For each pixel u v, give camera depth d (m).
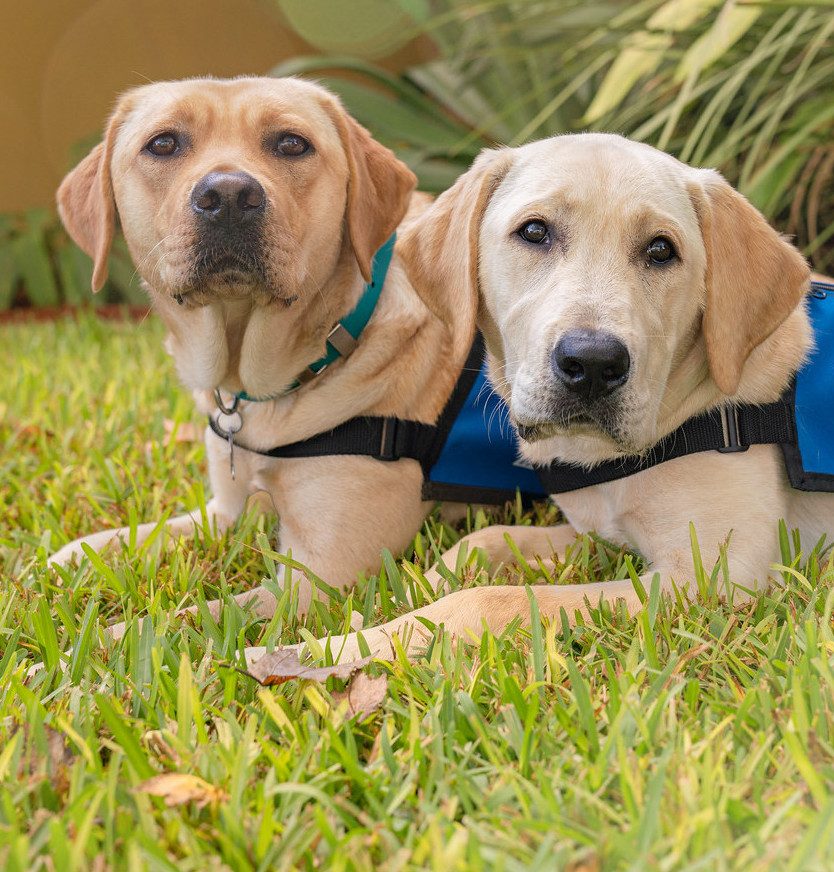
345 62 6.38
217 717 1.87
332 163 2.79
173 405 4.31
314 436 2.77
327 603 2.57
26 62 8.85
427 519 3.00
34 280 8.42
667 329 2.38
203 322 2.80
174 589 2.56
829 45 4.66
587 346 2.18
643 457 2.51
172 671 2.05
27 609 2.38
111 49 8.99
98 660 2.14
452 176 5.95
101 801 1.57
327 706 1.83
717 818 1.44
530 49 5.79
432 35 6.46
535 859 1.39
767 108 4.53
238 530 2.96
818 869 1.35
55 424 4.07
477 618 2.18
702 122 4.23
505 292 2.48
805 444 2.49
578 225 2.36
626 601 2.25
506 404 2.69
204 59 9.06
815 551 2.48
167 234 2.66
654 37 4.97
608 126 5.33
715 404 2.51
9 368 5.37
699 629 2.11
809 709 1.78
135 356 5.41
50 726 1.81
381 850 1.50
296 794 1.61
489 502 2.97
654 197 2.37
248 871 1.44
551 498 2.93
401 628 2.18
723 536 2.43
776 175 4.46
